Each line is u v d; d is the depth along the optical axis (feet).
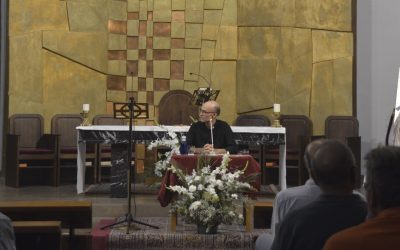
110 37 46.47
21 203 23.21
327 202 11.09
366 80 46.14
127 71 46.75
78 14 45.78
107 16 46.42
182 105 44.34
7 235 12.85
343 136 43.42
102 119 43.68
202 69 46.96
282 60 46.44
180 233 27.58
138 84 46.83
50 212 23.75
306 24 46.42
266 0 46.52
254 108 46.55
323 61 46.34
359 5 46.37
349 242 8.29
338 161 11.10
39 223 20.93
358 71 46.34
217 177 28.30
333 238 8.45
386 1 45.65
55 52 45.24
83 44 45.78
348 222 10.88
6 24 44.83
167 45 46.98
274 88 46.44
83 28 45.88
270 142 37.42
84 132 35.68
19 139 39.88
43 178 42.45
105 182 44.06
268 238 17.70
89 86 45.88
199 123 33.68
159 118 44.27
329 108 46.16
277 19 46.47
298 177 41.52
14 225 20.52
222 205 27.55
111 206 32.76
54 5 45.27
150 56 46.88
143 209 33.04
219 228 29.48
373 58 45.98
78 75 45.73
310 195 14.97
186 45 47.03
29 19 44.65
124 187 35.50
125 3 46.93
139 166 37.47
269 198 36.73
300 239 10.95
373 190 8.80
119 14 46.78
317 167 11.23
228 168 29.25
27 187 40.42
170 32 47.03
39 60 44.83
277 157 41.96
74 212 23.97
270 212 24.57
